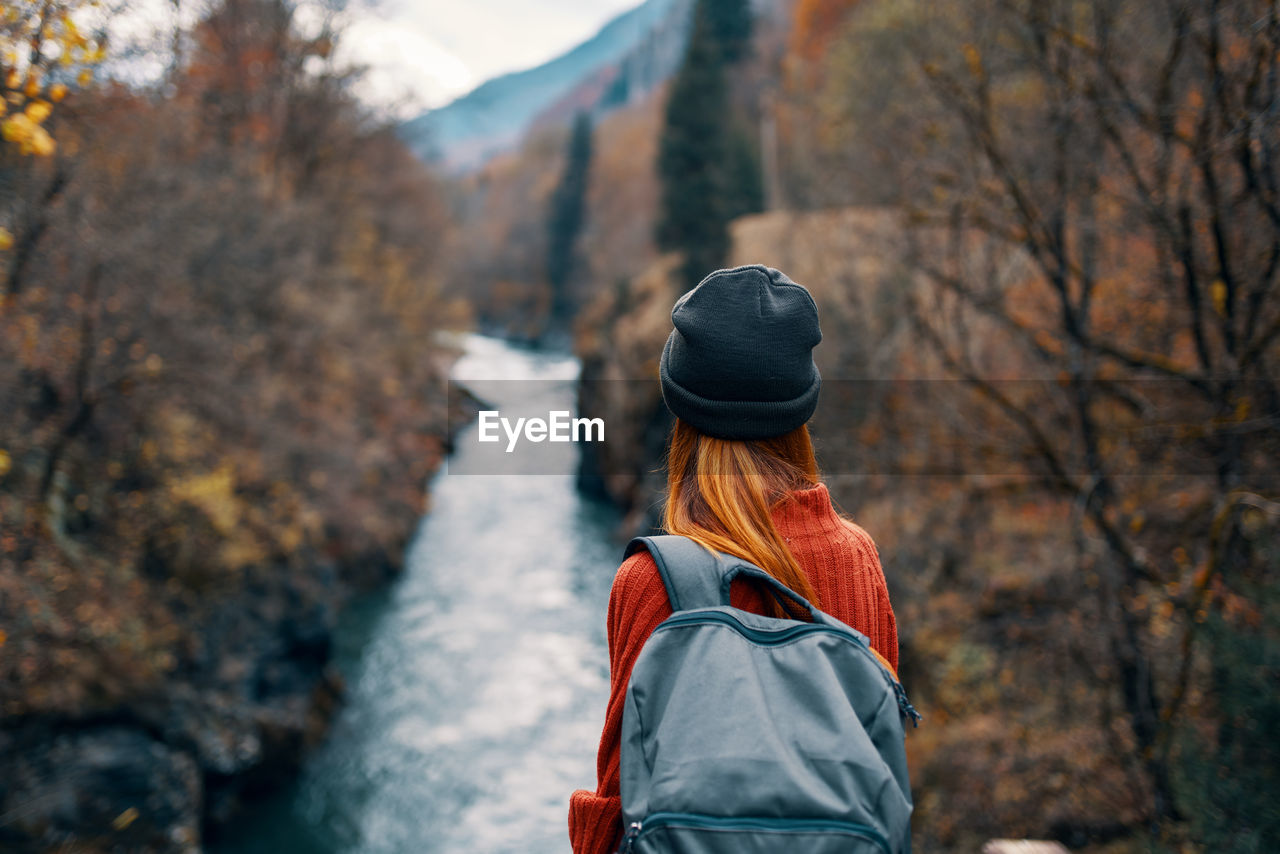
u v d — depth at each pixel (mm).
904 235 7906
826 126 12562
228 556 12836
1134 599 6211
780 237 14047
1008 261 7254
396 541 22406
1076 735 7562
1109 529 6199
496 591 21109
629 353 32531
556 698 15469
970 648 8891
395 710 14945
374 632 18219
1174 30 5270
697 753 804
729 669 858
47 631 9102
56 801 8320
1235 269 5582
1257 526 5469
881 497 10367
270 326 16062
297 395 18000
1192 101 5766
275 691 13281
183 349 11641
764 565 970
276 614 13758
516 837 11531
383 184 31734
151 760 9312
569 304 76812
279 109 23000
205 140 14742
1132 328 6926
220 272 12930
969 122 6566
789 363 1007
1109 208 6566
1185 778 4711
